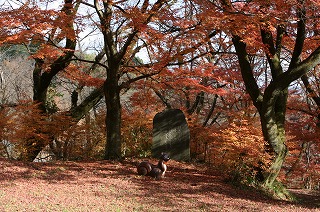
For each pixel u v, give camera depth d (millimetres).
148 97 15305
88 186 8656
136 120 15914
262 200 8984
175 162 13031
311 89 14531
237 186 10023
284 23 9078
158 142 13398
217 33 11414
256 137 10594
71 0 13023
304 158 19281
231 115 14641
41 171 9742
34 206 6617
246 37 9727
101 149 16875
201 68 12836
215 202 8250
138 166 10367
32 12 10203
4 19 9906
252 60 17422
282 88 9578
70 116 14500
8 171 9273
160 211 7129
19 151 13188
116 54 12734
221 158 12719
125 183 9266
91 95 15828
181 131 13352
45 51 10867
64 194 7738
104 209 6883
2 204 6543
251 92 10320
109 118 12961
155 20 11258
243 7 9125
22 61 25859
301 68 9203
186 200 8188
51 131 13750
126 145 16641
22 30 10305
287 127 14297
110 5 12438
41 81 14953
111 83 12852
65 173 9844
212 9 9305
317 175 17453
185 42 11266
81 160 12406
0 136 12031
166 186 9336
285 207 8477
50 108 17266
